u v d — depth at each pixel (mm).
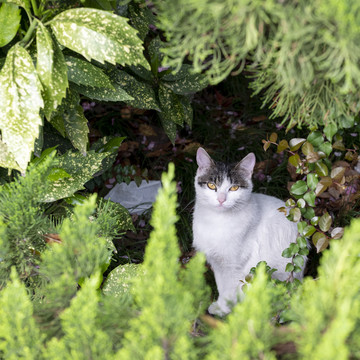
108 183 3771
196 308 1151
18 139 1790
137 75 2930
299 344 973
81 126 2336
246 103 4805
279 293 1186
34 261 1621
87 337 1046
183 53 1141
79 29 1772
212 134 4473
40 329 1195
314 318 918
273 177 3896
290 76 1095
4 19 1934
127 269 2145
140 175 3826
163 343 979
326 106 1332
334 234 2307
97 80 2131
